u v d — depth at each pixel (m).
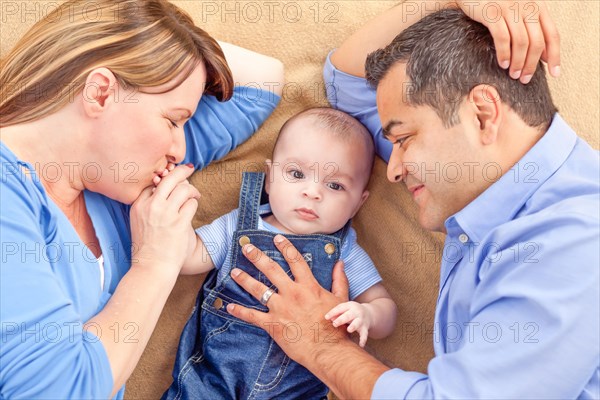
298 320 1.36
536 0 1.21
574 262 1.05
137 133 1.22
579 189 1.17
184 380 1.44
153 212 1.28
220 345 1.44
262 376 1.42
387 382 1.15
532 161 1.20
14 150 1.17
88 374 1.10
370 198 1.61
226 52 1.50
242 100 1.50
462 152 1.20
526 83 1.19
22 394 1.05
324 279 1.47
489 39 1.19
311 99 1.61
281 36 1.62
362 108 1.55
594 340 1.03
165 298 1.27
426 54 1.19
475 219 1.24
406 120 1.23
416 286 1.58
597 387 1.08
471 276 1.23
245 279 1.41
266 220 1.53
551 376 1.05
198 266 1.48
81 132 1.20
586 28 1.61
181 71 1.25
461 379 1.09
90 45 1.18
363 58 1.49
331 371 1.28
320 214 1.47
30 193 1.12
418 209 1.58
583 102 1.60
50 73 1.17
